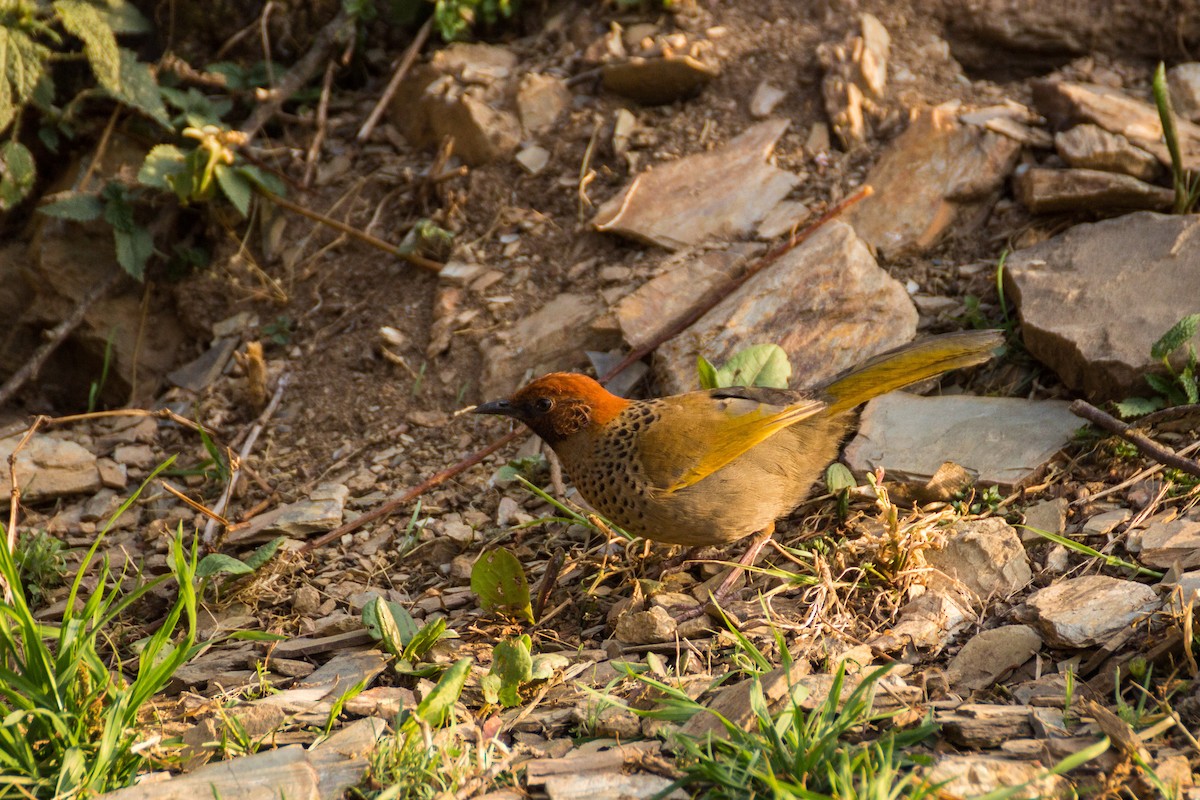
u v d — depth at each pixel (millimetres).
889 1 13016
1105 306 9594
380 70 14023
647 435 8250
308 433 11320
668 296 11016
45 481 10852
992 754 6336
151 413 9945
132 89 12555
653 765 6410
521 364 11133
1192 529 7895
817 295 10531
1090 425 8984
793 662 7191
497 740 6852
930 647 7484
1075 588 7602
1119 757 6141
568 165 12500
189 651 7215
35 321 12945
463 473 10508
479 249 12133
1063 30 12594
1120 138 11047
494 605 8398
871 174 11711
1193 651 6910
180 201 12656
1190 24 12281
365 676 7766
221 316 12680
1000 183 11422
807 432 8602
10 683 6793
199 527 10352
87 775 6320
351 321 12180
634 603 8367
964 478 8852
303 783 6312
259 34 13891
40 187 13516
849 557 8391
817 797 5566
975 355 8578
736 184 11805
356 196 13000
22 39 11867
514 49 13656
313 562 9672
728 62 12812
